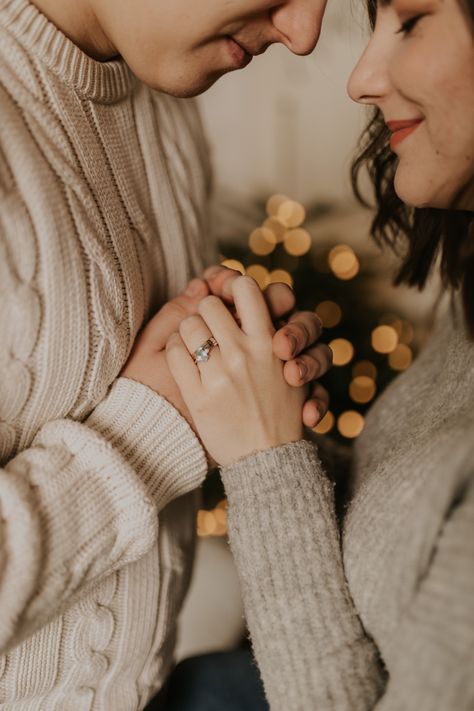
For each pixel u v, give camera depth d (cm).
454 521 60
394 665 61
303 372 74
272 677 68
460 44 63
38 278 66
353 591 68
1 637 63
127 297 74
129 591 77
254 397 73
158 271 82
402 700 59
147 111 81
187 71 71
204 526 132
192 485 76
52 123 68
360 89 69
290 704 67
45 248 66
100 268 70
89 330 70
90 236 69
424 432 72
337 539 71
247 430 73
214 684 91
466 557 59
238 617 149
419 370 86
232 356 73
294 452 73
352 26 170
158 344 77
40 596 64
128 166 78
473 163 67
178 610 85
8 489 64
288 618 69
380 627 66
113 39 71
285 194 199
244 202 189
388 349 137
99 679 77
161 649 82
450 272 81
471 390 72
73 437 69
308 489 72
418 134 68
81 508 67
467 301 71
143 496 68
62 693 75
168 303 80
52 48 69
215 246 97
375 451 81
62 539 65
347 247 141
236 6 67
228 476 74
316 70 184
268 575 70
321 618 68
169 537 82
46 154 67
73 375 70
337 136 190
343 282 137
